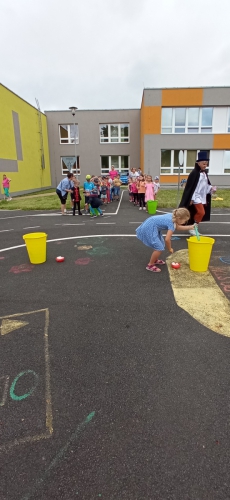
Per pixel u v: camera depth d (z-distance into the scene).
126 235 7.07
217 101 20.80
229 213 10.52
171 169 22.30
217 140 21.55
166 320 3.08
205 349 2.60
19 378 2.30
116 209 12.09
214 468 1.59
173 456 1.66
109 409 1.99
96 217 10.15
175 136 21.66
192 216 6.51
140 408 1.99
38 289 3.98
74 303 3.53
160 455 1.67
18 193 20.30
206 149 21.75
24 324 3.08
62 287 4.02
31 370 2.39
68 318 3.18
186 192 6.23
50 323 3.09
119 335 2.84
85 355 2.56
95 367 2.40
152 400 2.06
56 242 6.57
